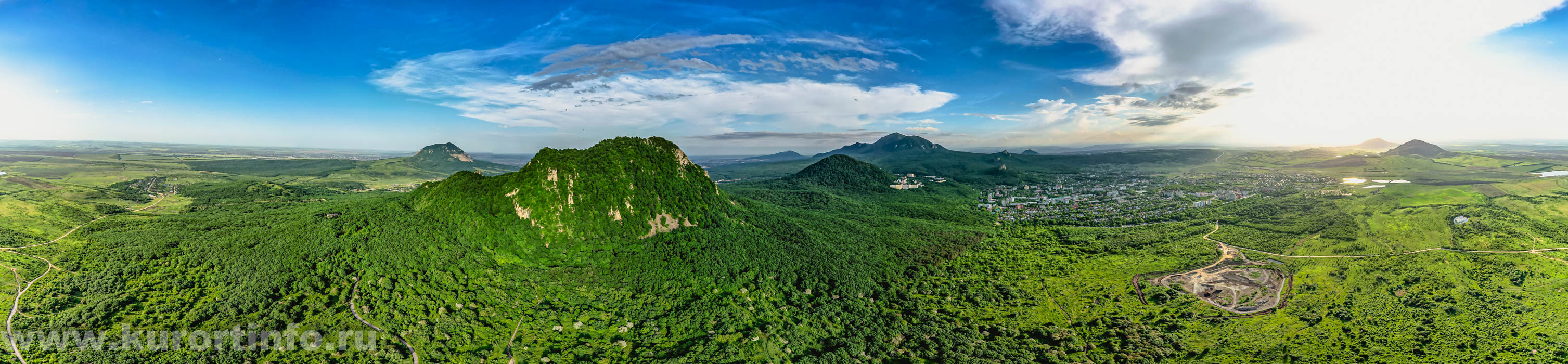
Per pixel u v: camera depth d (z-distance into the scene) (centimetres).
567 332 14150
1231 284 19112
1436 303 16412
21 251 18988
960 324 15950
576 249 17200
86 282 16862
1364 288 17875
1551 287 16800
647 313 14988
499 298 15438
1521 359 13275
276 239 19512
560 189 17950
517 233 17375
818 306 16500
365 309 15238
